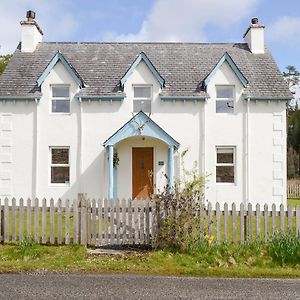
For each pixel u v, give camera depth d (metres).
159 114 20.14
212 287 7.74
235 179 20.08
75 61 21.77
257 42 22.62
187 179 19.66
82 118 20.09
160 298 7.04
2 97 19.91
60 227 10.88
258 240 10.13
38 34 22.98
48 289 7.50
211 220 10.34
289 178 57.31
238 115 20.20
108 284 7.87
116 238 10.84
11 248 10.35
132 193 20.09
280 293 7.38
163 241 10.23
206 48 22.89
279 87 20.42
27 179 19.97
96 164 20.03
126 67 21.50
